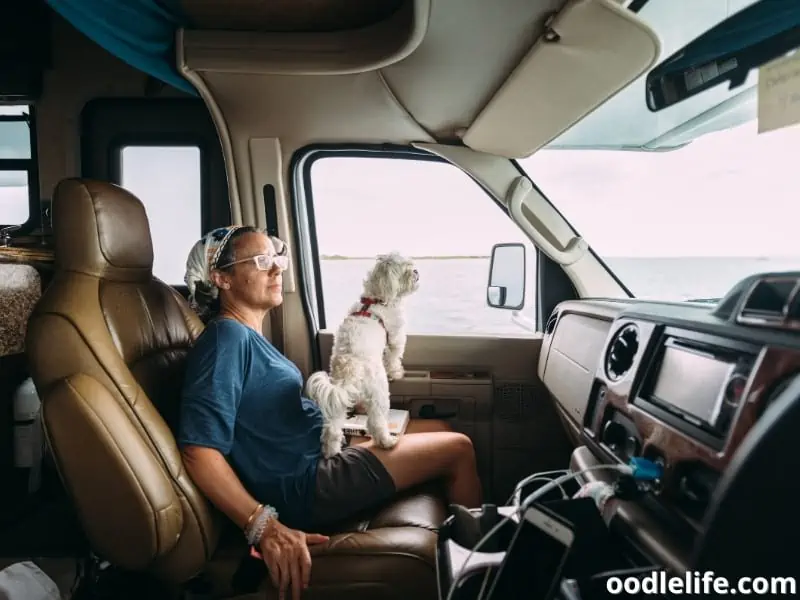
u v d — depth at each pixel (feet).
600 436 4.95
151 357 5.88
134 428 5.00
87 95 10.09
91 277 5.36
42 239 9.76
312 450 6.44
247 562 5.49
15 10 9.50
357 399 6.84
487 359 8.99
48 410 4.77
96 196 5.49
